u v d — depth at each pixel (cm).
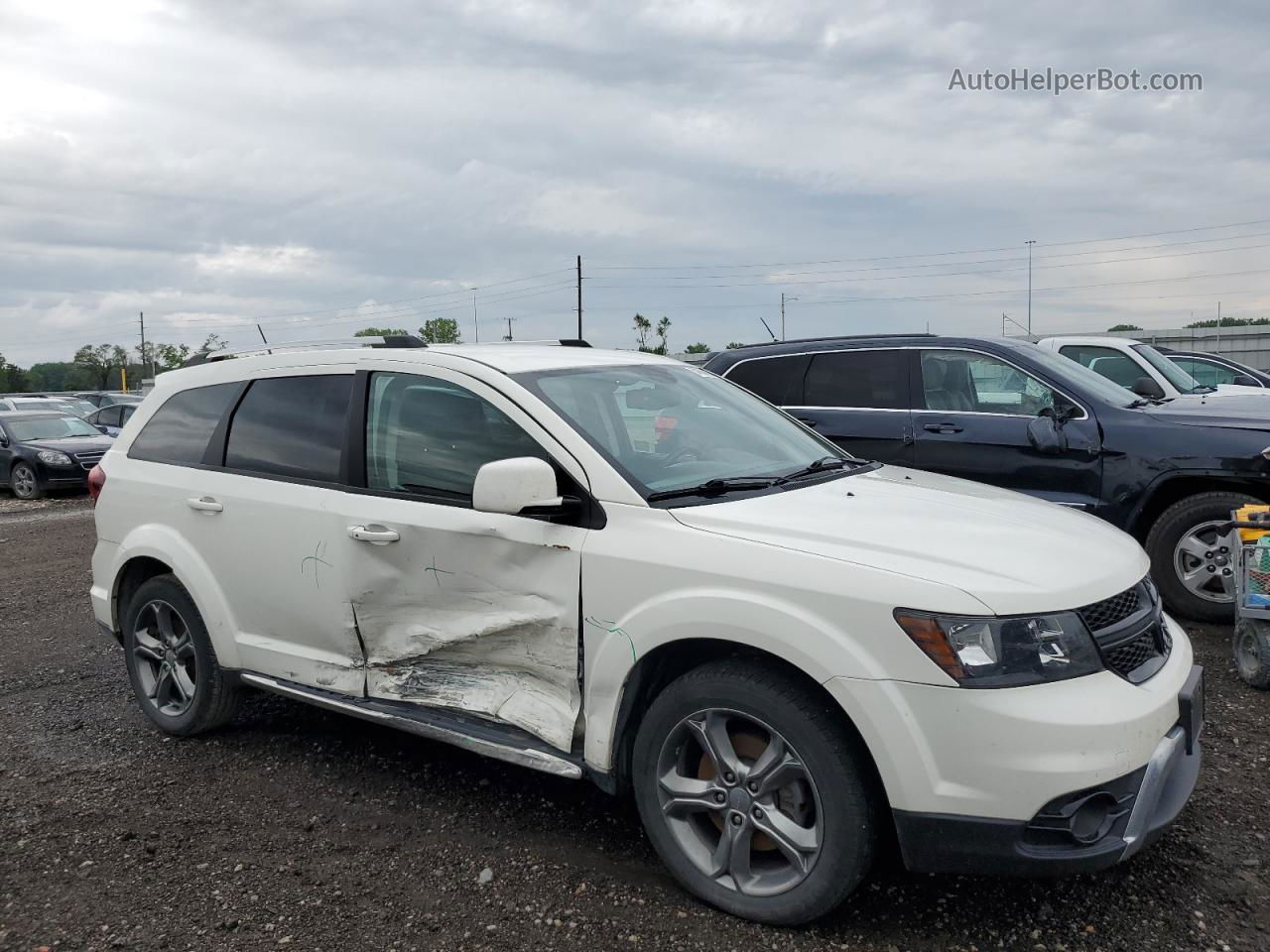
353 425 403
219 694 458
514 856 350
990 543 303
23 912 322
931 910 307
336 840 366
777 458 399
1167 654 311
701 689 302
